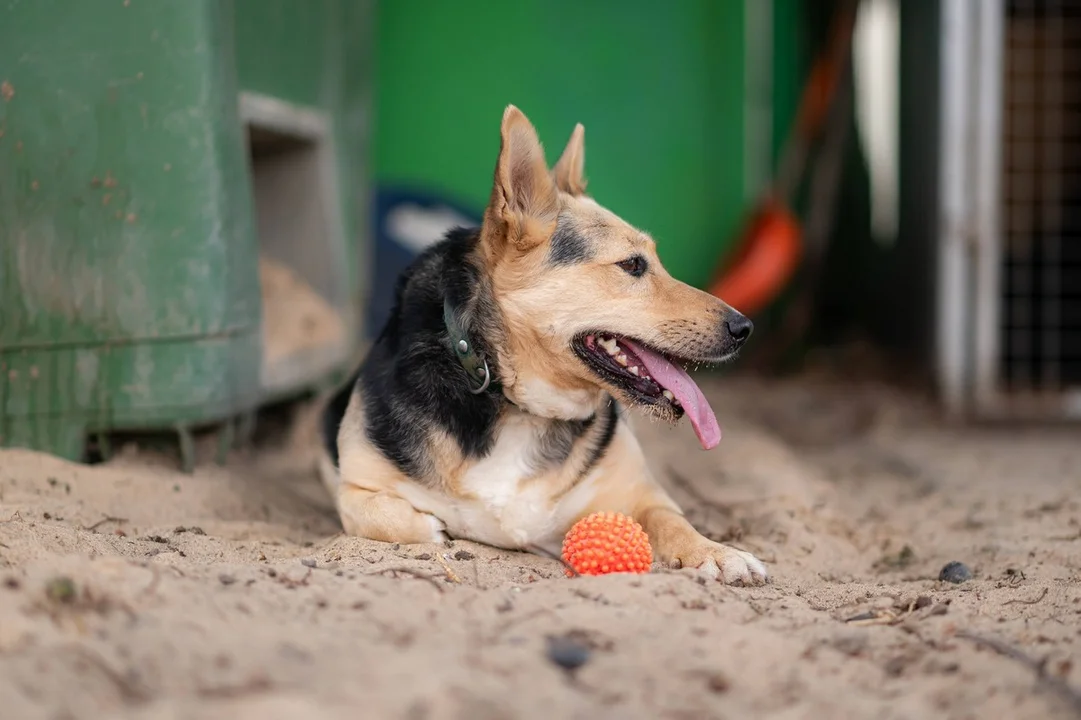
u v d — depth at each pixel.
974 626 2.99
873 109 11.45
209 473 4.91
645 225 9.68
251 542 3.92
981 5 7.69
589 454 3.95
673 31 9.53
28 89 4.70
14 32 4.66
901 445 7.04
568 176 4.35
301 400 6.42
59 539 3.42
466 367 3.77
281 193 6.81
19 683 2.21
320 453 5.15
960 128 7.81
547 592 3.05
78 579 2.72
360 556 3.57
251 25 5.50
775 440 6.90
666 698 2.38
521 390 3.78
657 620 2.83
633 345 3.93
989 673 2.61
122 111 4.68
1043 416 7.88
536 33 9.48
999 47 7.71
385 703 2.14
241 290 4.96
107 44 4.65
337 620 2.72
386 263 9.12
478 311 3.77
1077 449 6.80
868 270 11.55
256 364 5.19
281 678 2.29
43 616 2.56
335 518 4.79
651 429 6.90
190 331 4.74
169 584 2.79
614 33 9.52
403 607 2.83
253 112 5.45
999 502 5.21
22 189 4.74
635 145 9.62
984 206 7.83
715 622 2.86
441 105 9.55
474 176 9.60
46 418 4.84
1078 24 9.05
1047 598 3.33
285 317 6.27
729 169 9.66
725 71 9.57
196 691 2.23
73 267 4.76
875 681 2.61
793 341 9.77
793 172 9.48
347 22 7.19
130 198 4.70
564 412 3.84
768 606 3.16
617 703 2.35
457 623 2.75
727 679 2.52
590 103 9.57
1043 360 9.07
